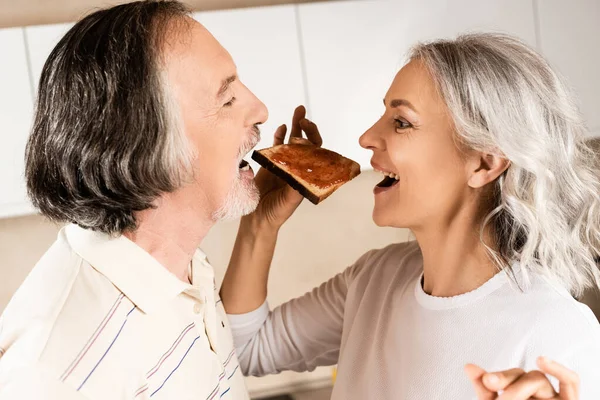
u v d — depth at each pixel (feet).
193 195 3.57
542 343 3.49
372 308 4.38
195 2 8.32
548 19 8.11
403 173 3.79
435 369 3.73
